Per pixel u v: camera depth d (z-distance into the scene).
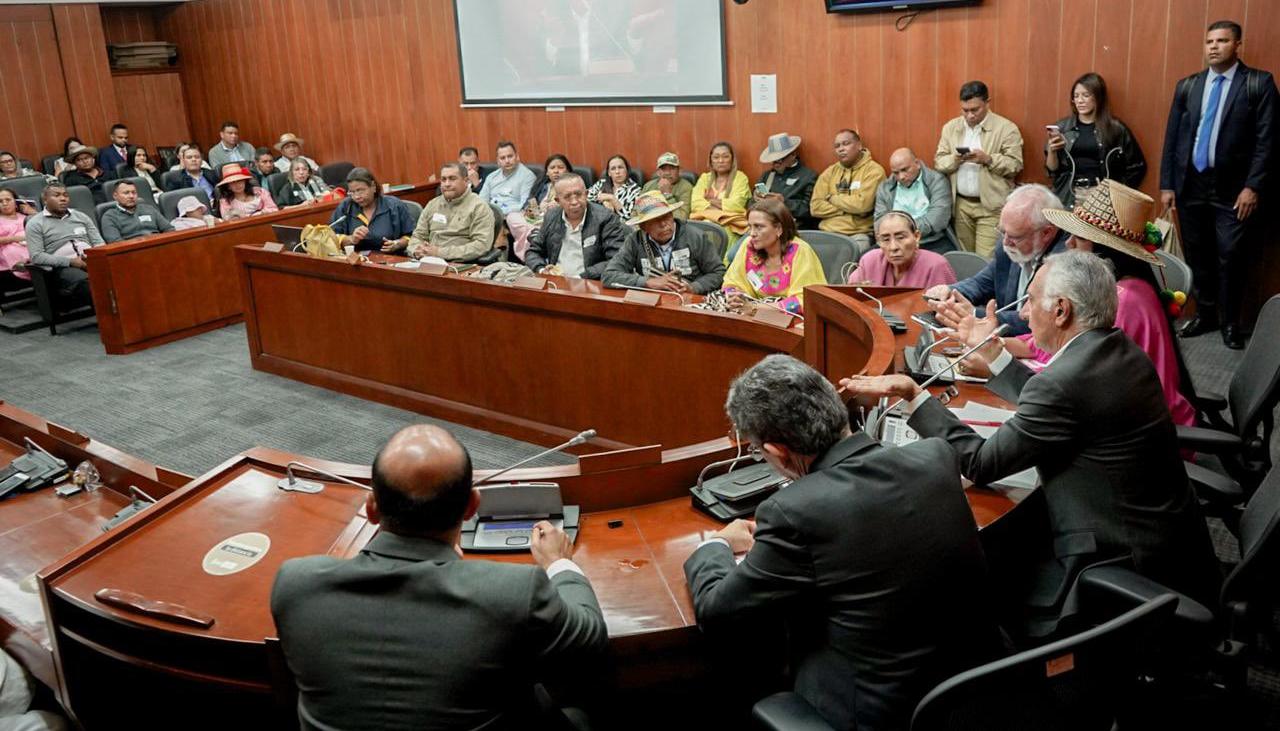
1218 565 2.19
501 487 2.22
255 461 2.56
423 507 1.57
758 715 1.66
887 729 1.65
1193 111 5.05
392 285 4.91
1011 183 5.82
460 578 1.53
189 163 9.09
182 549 2.19
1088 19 5.51
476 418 4.81
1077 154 5.47
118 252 6.25
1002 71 5.87
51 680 2.24
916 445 1.76
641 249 4.65
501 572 1.55
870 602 1.62
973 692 1.46
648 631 1.87
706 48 7.00
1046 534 2.25
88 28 10.36
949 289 3.49
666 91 7.31
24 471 2.91
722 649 1.95
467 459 1.63
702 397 4.00
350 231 6.07
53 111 10.27
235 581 2.06
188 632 1.91
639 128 7.57
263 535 2.22
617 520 2.30
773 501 1.69
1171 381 2.61
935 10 6.00
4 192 7.36
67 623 2.09
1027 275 3.11
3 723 2.17
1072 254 2.12
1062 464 2.06
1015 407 2.55
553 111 8.05
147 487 2.71
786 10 6.58
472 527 2.23
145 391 5.66
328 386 5.49
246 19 10.22
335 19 9.39
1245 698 2.35
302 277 5.37
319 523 2.27
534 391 4.55
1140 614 1.49
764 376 1.74
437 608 1.51
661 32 7.20
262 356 5.82
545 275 4.72
